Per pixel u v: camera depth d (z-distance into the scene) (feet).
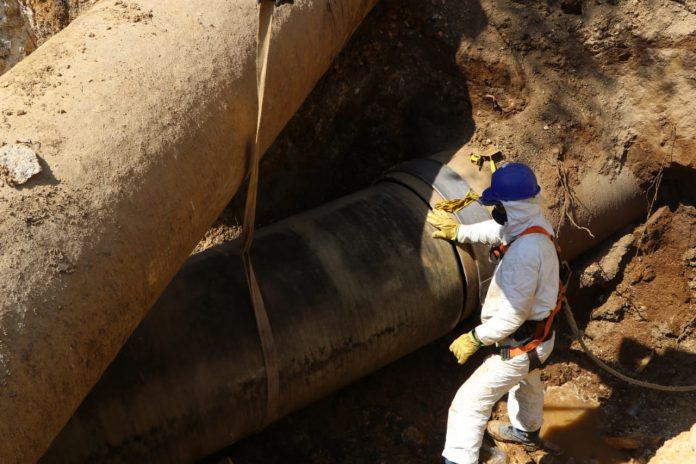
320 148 18.62
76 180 9.35
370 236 14.35
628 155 16.78
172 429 11.95
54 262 8.83
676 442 13.78
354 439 15.23
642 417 15.80
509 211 12.69
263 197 18.63
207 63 11.47
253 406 12.73
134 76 10.73
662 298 16.97
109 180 9.61
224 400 12.32
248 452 14.69
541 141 16.51
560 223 15.98
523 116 16.78
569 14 16.78
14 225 8.72
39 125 9.64
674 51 15.79
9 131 9.48
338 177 19.10
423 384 16.22
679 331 16.78
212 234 18.37
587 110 16.67
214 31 11.96
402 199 15.20
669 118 16.15
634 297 17.15
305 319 13.12
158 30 11.62
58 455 11.00
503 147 16.42
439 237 14.56
